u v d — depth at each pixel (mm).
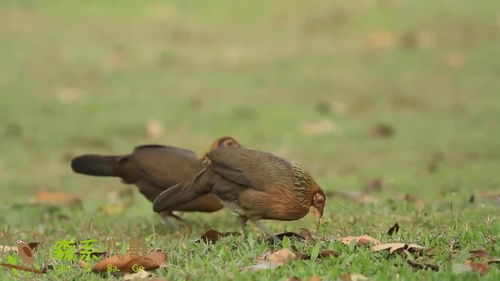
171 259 7398
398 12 23906
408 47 21969
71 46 21672
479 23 23156
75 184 14117
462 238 7766
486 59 21078
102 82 19453
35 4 24625
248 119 17344
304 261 7137
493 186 12586
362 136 16406
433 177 13398
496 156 15234
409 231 8414
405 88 19344
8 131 16625
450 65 20781
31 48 21469
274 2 24828
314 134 16516
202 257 7527
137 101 18266
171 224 9695
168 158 9594
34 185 14031
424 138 16219
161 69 20391
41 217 10750
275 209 8203
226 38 22734
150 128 16656
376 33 22641
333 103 17984
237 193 8320
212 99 18453
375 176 13695
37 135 16516
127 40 22297
